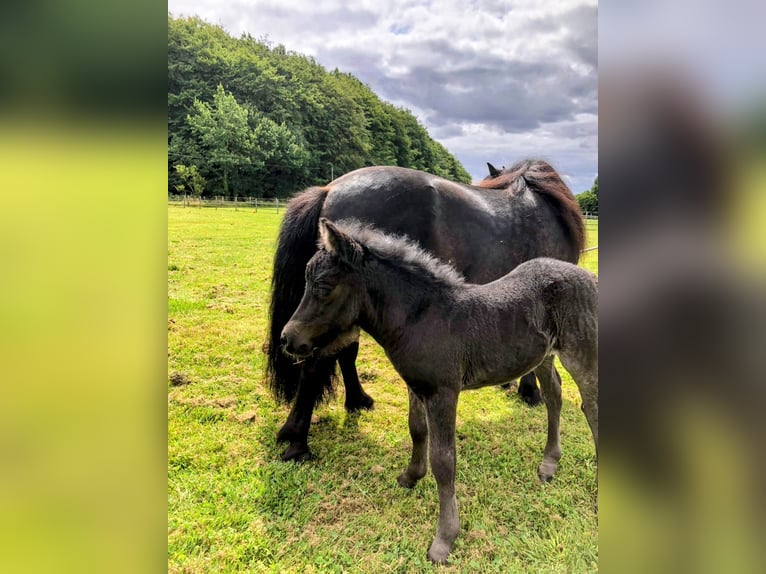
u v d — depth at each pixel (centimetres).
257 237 1164
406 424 358
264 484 280
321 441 333
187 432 330
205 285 694
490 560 231
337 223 262
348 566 226
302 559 229
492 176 433
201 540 237
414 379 233
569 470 301
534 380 398
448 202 318
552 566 225
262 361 446
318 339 238
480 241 325
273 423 347
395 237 265
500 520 258
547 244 357
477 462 309
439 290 235
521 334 237
